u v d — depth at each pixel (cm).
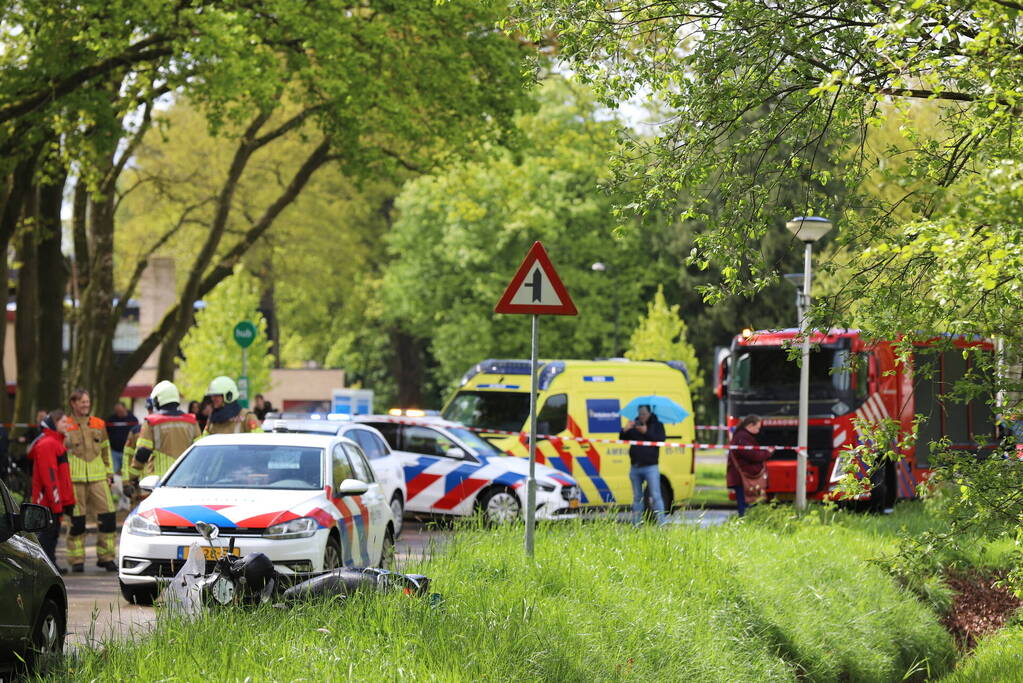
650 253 11525
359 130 5200
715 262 2072
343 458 2583
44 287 4859
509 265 11162
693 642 1969
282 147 9825
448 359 11500
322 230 10575
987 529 1981
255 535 2244
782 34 1895
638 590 2186
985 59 1581
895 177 1527
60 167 4797
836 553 3017
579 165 6419
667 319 9675
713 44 1941
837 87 1547
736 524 3131
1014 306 1752
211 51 3719
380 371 14438
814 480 4506
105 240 5422
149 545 2262
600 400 4509
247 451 2505
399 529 3656
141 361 5531
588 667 1700
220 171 9275
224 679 1384
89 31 3616
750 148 2053
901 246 1697
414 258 11625
